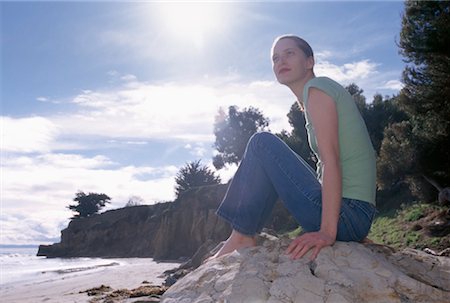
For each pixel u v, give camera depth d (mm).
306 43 2838
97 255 53031
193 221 38312
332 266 2230
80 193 81500
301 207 2535
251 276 2230
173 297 2365
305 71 2803
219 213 2732
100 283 13000
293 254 2307
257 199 2643
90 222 58469
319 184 2559
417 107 16125
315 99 2484
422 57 15367
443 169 16891
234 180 2734
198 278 2414
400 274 2227
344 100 2510
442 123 16016
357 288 2139
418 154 16875
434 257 2604
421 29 15430
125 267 24172
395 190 22719
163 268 20953
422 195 18047
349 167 2500
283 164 2582
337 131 2449
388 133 19703
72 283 14094
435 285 2307
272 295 2113
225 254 2596
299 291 2109
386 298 2123
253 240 2703
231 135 57750
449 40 14289
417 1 15492
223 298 2164
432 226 14320
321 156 2451
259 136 2662
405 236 14602
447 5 15109
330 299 2072
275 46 2869
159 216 50344
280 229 25453
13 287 14352
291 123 32781
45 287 13438
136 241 51125
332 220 2332
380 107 26375
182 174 57781
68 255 56688
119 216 56031
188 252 38062
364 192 2488
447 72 15039
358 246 2389
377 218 19703
